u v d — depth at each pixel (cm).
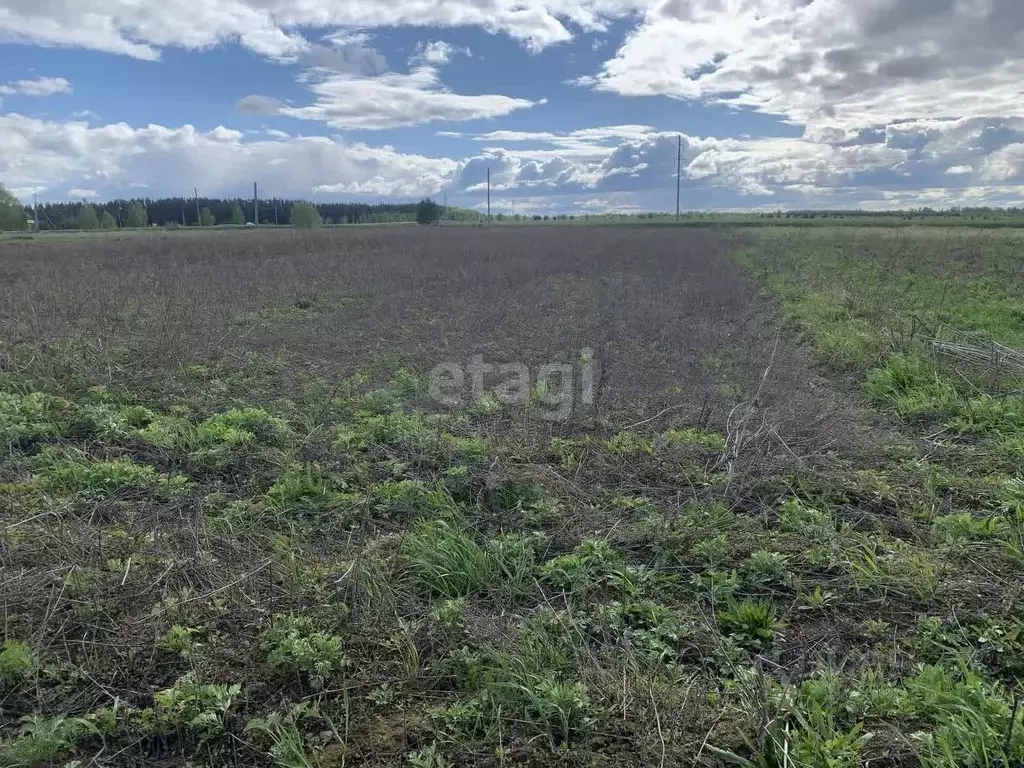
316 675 310
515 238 3055
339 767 269
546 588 383
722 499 479
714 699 296
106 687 305
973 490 487
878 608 361
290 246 2562
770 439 571
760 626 346
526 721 286
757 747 270
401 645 330
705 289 1415
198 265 1853
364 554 404
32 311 1024
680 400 687
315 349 923
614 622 346
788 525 440
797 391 711
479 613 360
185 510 466
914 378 733
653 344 940
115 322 1043
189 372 792
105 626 342
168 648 326
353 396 709
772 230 3744
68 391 713
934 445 575
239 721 288
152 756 275
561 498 486
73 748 275
